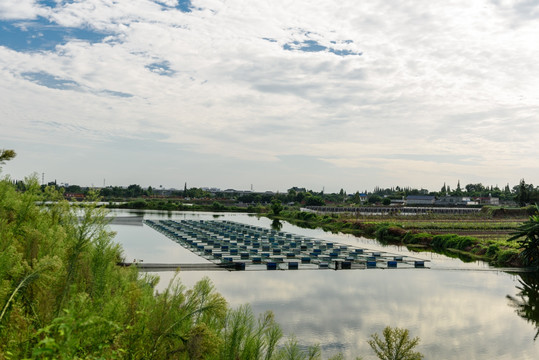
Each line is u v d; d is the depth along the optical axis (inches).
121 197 7500.0
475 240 2444.6
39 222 390.0
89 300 264.4
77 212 370.6
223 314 328.2
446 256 2290.8
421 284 1438.2
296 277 1508.4
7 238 331.3
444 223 3924.7
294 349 414.9
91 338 212.2
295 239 2864.2
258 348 367.9
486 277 1601.9
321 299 1168.2
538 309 1138.7
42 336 220.7
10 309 239.9
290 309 1043.9
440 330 940.6
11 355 191.2
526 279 1579.7
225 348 335.0
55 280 283.7
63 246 338.3
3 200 395.2
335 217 4746.6
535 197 5812.0
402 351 433.1
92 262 361.4
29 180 426.9
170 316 300.4
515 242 2256.4
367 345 812.0
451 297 1254.9
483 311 1111.6
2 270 255.0
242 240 2659.9
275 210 5782.5
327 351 765.9
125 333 253.4
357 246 2701.8
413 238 2915.8
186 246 2246.6
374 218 4712.1
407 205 7603.4
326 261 1913.1
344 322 957.8
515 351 834.2
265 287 1295.5
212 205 6432.1
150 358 266.8
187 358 290.2
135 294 288.4
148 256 1831.9
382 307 1110.4
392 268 1786.4
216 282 1332.4
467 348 839.1
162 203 6382.9
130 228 3147.1
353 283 1422.2
